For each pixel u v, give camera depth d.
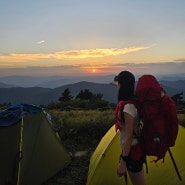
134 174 1.87
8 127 2.87
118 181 2.59
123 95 1.86
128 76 1.87
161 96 1.81
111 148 2.66
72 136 4.92
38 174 3.01
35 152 3.05
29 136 3.00
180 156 2.63
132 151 1.81
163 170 2.60
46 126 3.47
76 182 3.18
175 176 2.56
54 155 3.43
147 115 1.76
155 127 1.74
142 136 1.78
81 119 5.62
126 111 1.80
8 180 2.68
